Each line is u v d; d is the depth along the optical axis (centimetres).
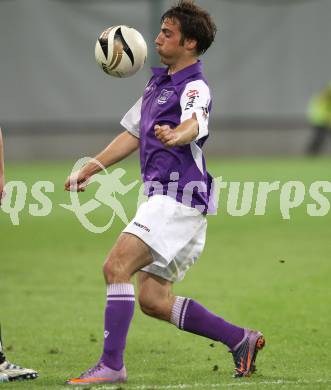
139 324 2834
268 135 9969
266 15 9800
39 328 2789
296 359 2352
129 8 9606
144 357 2398
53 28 9594
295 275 3616
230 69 9812
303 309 3011
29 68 9600
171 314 2106
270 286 3403
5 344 2583
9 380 2072
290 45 9869
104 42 2180
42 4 9556
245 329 2112
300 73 9912
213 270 3759
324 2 9862
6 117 9619
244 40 9812
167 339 2628
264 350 2466
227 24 9762
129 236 2002
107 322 2006
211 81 9812
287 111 9938
